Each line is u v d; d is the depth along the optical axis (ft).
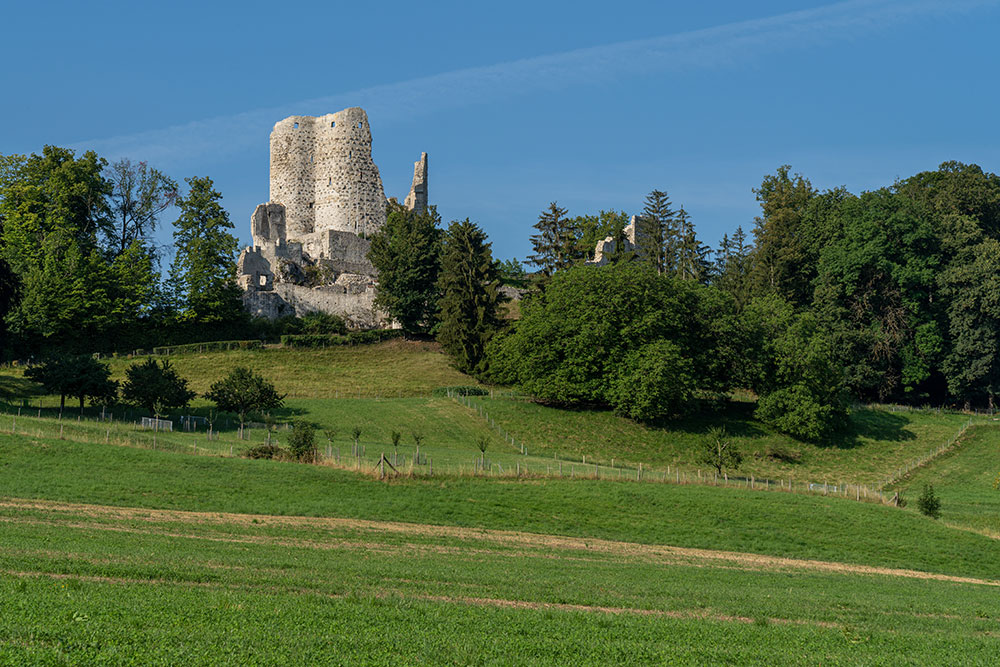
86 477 155.53
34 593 74.49
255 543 121.08
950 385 338.54
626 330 277.44
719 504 173.68
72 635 63.36
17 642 61.11
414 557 121.39
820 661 75.82
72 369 231.09
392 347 346.54
